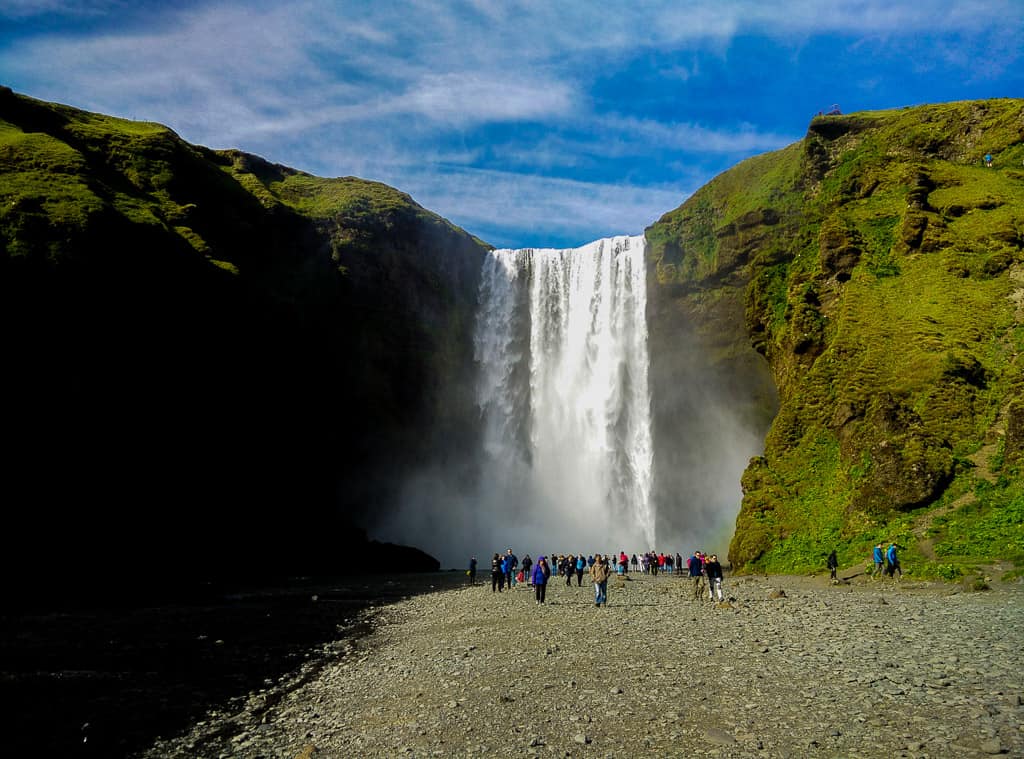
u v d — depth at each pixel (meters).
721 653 15.38
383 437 70.56
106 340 46.31
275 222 71.31
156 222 54.28
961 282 40.19
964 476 31.30
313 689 15.43
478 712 11.88
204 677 17.19
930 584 25.75
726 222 64.69
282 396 61.56
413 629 24.19
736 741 9.34
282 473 60.56
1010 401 32.78
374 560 62.78
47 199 48.12
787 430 41.94
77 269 45.09
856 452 35.78
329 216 73.56
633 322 74.75
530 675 14.43
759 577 35.31
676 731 10.03
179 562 47.16
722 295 64.31
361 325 70.81
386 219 75.62
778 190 61.84
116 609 31.38
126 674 17.59
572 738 10.08
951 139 50.78
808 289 46.88
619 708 11.43
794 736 9.36
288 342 62.69
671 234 70.50
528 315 82.12
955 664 12.72
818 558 33.88
